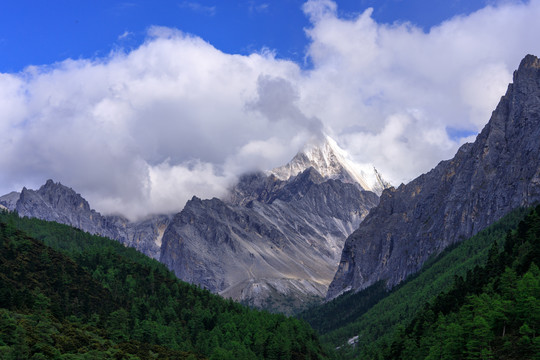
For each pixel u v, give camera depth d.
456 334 191.88
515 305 191.25
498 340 185.62
